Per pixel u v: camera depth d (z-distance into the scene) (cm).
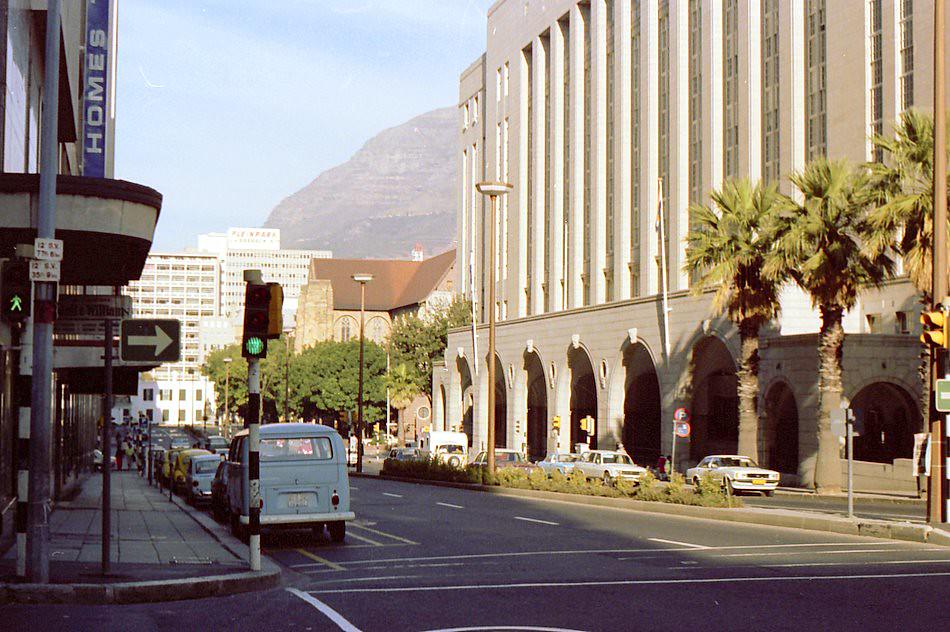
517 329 7406
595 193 6925
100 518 2628
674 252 5978
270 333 1454
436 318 10800
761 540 1881
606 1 6962
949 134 3061
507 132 8638
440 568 1539
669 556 1630
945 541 1772
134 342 1352
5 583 1242
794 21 5097
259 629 1023
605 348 6122
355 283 14888
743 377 4175
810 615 1062
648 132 6303
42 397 1272
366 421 11512
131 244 1841
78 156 4200
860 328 4647
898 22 4459
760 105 5375
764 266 3806
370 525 2338
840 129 4772
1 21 1739
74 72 2939
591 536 1998
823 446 3828
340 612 1117
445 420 9231
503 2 8688
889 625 1003
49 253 1284
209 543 1947
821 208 3684
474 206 9388
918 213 3089
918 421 4200
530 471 4125
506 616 1070
